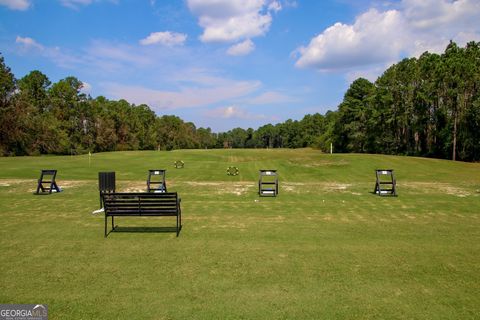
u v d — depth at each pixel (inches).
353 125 2918.3
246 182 927.0
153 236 375.2
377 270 281.9
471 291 244.4
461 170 1230.9
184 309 217.2
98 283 254.2
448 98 2121.1
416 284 255.4
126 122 4252.0
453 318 208.1
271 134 6914.4
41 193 671.1
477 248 339.6
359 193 705.6
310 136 5595.5
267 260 303.4
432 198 638.5
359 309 218.5
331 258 309.7
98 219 454.6
